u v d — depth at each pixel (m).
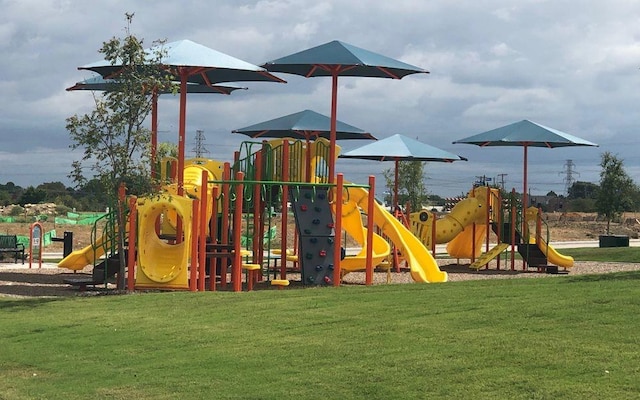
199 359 11.41
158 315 14.95
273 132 32.38
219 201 22.81
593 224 77.25
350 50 22.34
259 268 21.25
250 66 21.41
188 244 19.88
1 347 12.85
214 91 28.22
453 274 28.38
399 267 28.62
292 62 21.72
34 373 11.34
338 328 12.85
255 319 14.05
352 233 24.77
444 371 9.98
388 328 12.57
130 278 19.70
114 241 21.06
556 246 48.75
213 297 16.95
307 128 31.09
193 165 23.62
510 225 30.19
